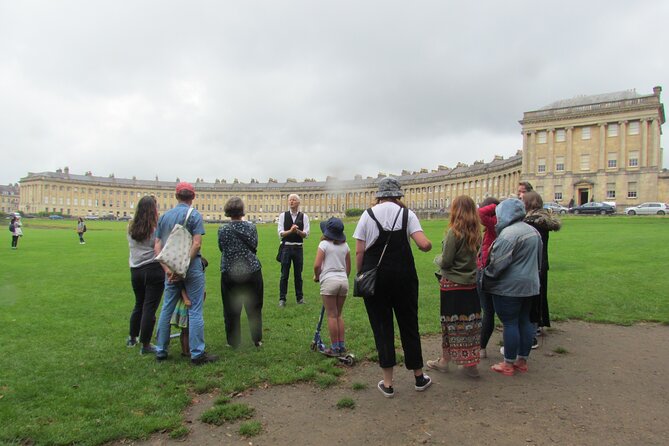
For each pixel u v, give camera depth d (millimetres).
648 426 4793
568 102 73938
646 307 10188
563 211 54875
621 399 5523
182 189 7121
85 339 8047
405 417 5109
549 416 5078
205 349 7543
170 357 7141
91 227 67938
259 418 5117
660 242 22844
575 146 68000
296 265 11047
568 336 8344
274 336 8305
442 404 5453
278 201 154375
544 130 70438
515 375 6434
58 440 4504
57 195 143250
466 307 6246
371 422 4996
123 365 6715
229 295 7547
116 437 4629
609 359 7066
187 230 6859
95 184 150375
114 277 15281
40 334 8328
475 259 6305
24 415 5027
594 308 10188
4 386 5863
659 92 66062
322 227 7270
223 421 5020
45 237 39906
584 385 6008
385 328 5699
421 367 5812
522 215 6414
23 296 11938
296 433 4762
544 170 70438
